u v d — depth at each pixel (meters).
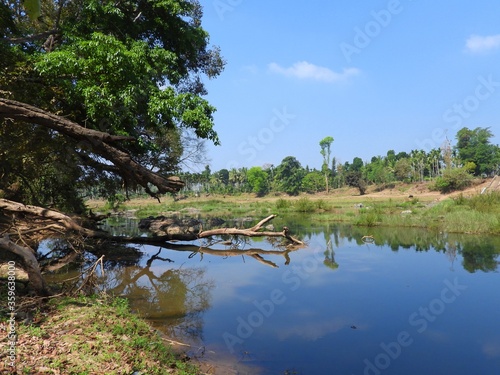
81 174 18.56
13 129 13.09
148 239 18.55
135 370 4.91
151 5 16.03
